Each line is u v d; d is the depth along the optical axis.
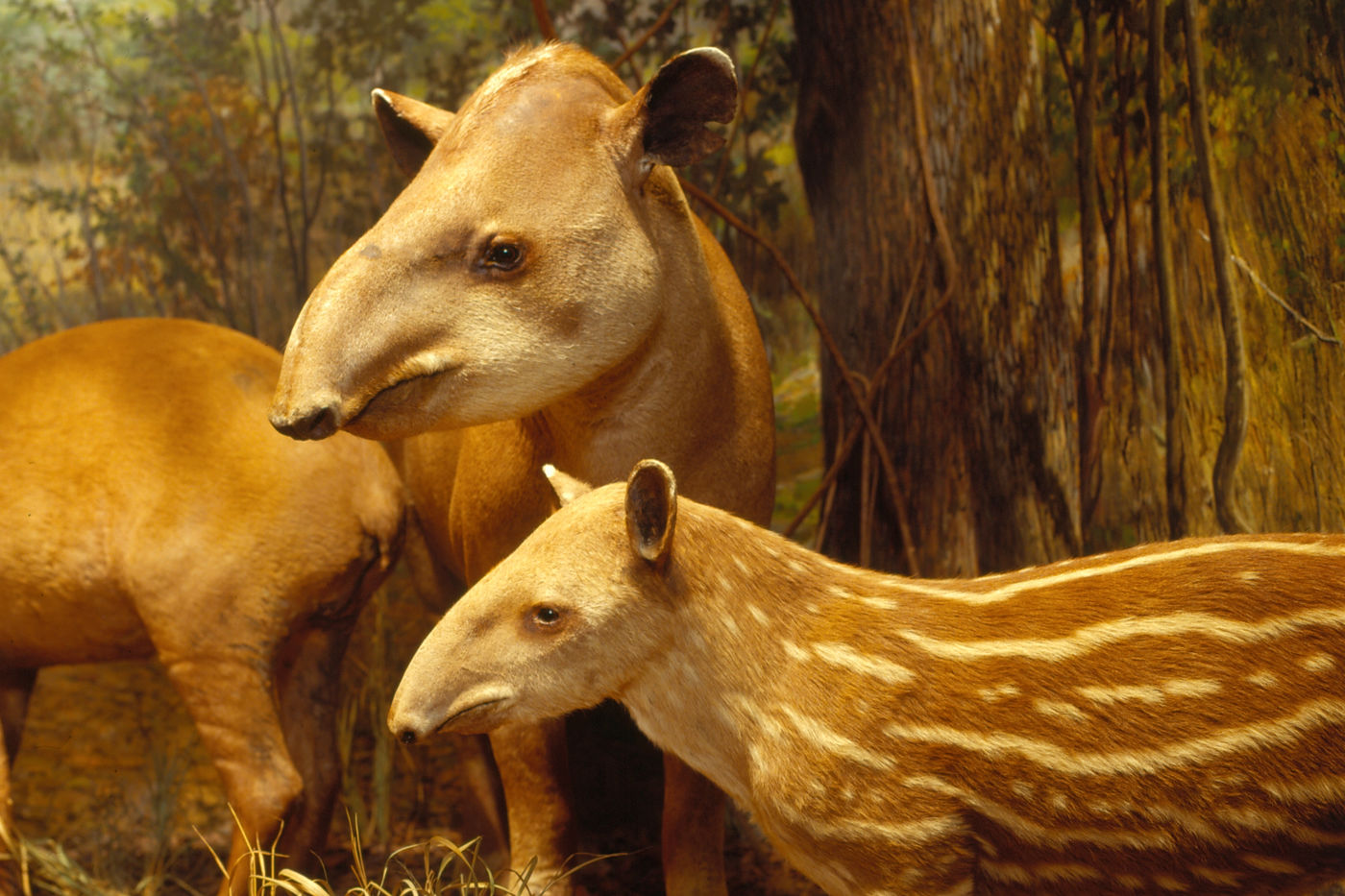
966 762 1.99
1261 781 1.90
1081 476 3.45
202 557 3.16
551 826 2.86
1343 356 2.72
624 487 2.22
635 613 2.08
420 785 4.37
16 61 6.09
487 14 5.95
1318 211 2.75
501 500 2.81
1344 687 1.88
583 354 2.30
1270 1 2.83
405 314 2.19
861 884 2.06
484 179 2.24
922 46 3.82
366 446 3.42
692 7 5.54
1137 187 3.23
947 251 3.69
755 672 2.09
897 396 3.97
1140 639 1.96
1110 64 3.28
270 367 3.44
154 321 3.53
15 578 3.21
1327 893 2.63
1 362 3.40
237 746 3.22
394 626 5.04
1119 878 2.02
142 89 6.13
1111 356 3.34
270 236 6.18
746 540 2.15
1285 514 2.87
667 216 2.51
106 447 3.20
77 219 6.16
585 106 2.36
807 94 4.27
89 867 3.79
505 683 2.10
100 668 5.40
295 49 6.09
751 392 2.77
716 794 2.81
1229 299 2.96
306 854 3.59
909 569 3.95
